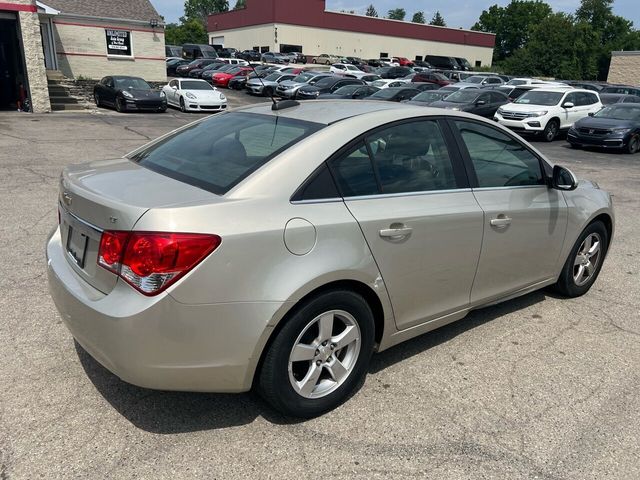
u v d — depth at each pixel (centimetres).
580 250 454
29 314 389
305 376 282
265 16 5881
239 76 3341
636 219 771
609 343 388
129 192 263
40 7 2183
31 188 773
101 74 2491
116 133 1496
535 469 259
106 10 2458
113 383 311
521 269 390
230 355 252
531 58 5881
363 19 6259
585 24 6172
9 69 1980
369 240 286
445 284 335
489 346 377
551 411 305
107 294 251
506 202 361
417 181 320
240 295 248
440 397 313
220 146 312
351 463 258
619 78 4781
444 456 265
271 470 251
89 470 246
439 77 3472
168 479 243
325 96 2400
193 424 280
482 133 365
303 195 272
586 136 1577
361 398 310
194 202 250
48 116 1828
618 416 303
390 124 317
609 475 257
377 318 312
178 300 237
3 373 316
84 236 272
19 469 244
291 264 259
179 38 9162
